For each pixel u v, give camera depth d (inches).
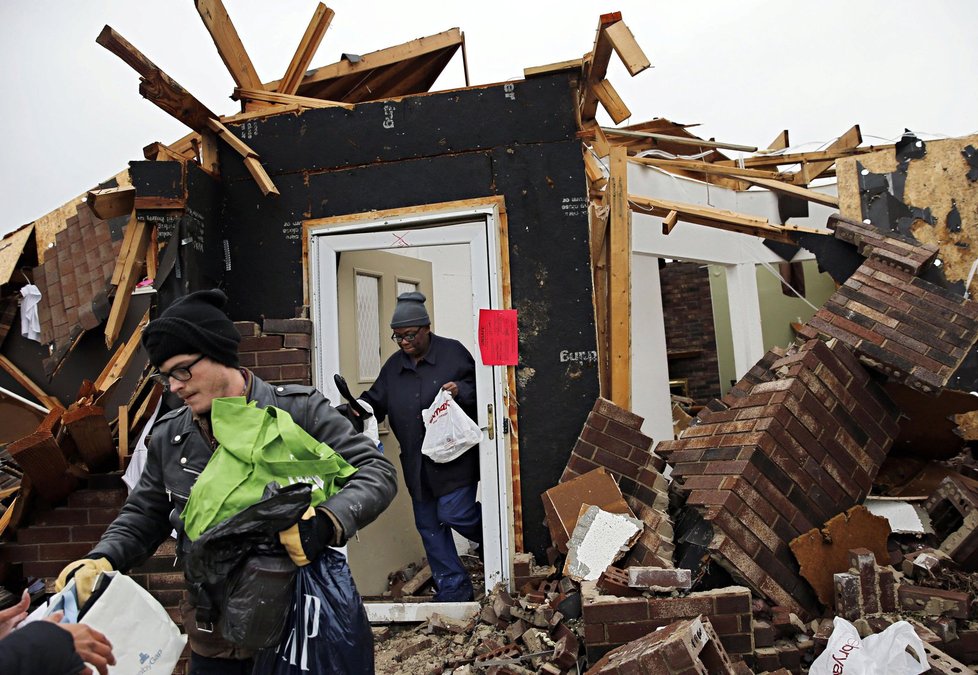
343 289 208.8
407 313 191.0
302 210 202.8
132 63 164.7
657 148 364.2
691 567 150.5
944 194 267.6
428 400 192.5
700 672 106.3
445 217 194.9
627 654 116.1
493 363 188.2
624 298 194.5
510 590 181.8
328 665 79.0
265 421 84.7
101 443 178.9
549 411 187.2
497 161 194.7
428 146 198.1
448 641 166.1
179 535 89.4
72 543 173.9
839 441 165.0
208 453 90.4
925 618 135.7
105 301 250.8
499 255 191.9
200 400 86.7
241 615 77.5
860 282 197.5
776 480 155.2
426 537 191.6
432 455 183.5
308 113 204.2
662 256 323.6
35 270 274.1
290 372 192.2
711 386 513.0
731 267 363.9
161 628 77.5
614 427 178.7
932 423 217.0
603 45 170.7
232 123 207.8
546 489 185.2
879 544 155.7
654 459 181.3
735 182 366.9
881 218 273.0
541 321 189.8
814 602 148.9
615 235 196.5
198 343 84.7
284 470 82.7
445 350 196.5
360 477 85.7
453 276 289.0
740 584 149.0
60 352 258.8
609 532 160.4
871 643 121.4
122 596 74.7
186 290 183.9
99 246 263.1
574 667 137.6
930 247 200.4
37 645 58.4
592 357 187.3
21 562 175.2
